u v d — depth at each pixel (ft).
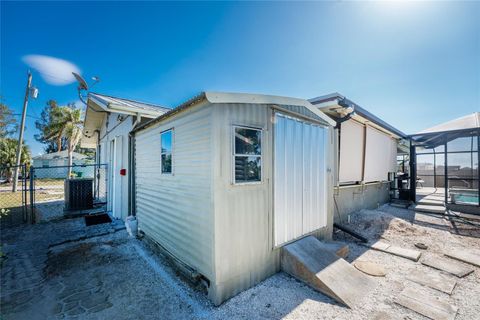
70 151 68.90
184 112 11.21
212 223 8.92
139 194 17.74
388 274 11.32
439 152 33.17
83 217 23.16
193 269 10.31
